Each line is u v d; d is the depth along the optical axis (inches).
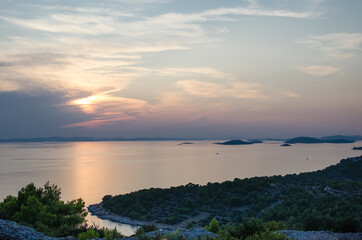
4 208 1026.7
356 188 3031.5
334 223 1042.1
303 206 2578.7
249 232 615.5
